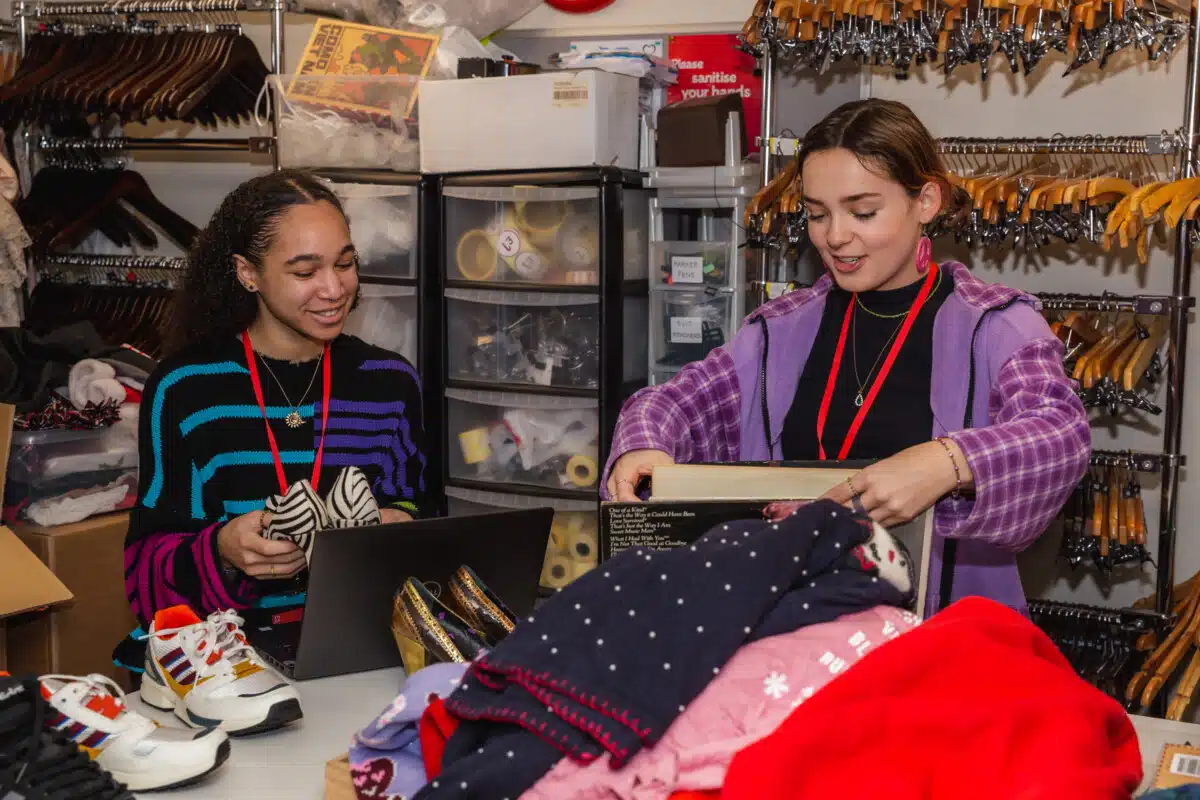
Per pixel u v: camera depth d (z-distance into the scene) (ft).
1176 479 8.76
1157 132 9.72
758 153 10.27
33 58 11.79
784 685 3.13
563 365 9.63
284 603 6.03
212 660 4.58
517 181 9.29
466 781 3.06
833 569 3.47
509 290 9.53
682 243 9.59
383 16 10.85
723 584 3.22
